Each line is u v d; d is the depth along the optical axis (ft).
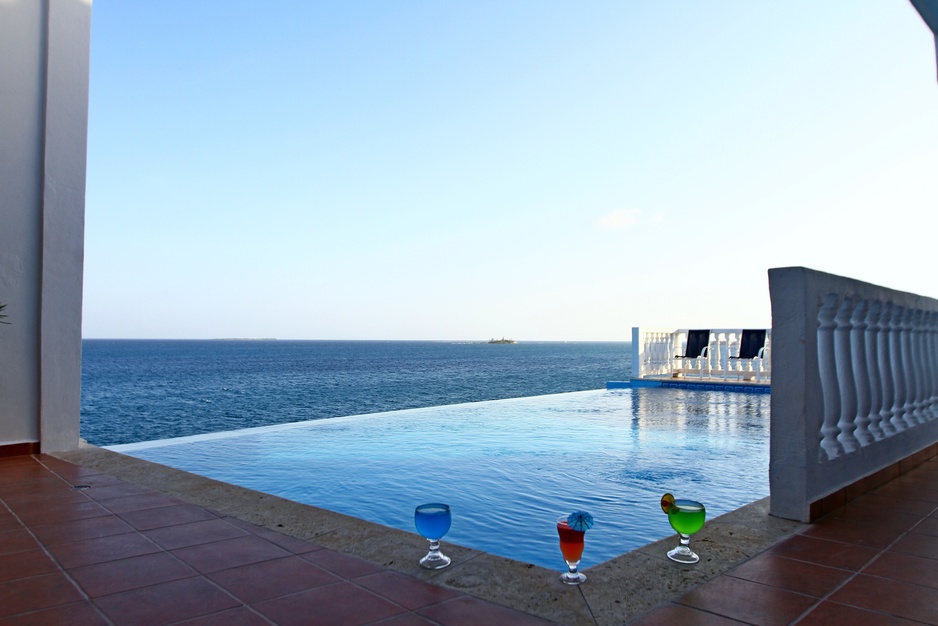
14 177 18.29
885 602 6.48
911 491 11.99
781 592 6.78
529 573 7.55
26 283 18.37
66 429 18.80
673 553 8.05
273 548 8.73
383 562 8.05
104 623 6.19
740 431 23.29
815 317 9.99
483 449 19.72
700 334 48.06
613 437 21.98
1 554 8.55
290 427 25.45
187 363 238.68
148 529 9.80
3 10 18.19
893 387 13.69
